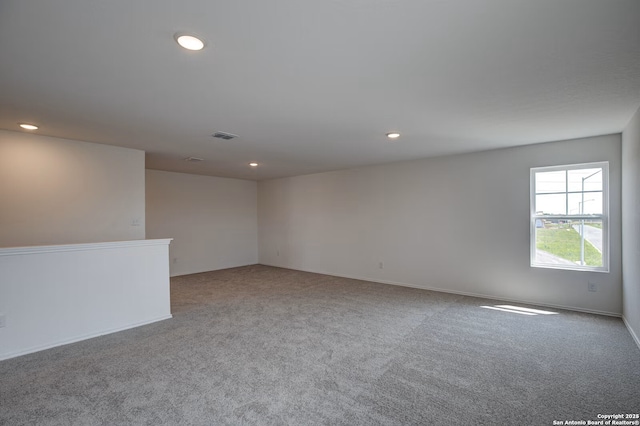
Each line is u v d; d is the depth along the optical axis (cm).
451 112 285
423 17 147
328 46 174
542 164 408
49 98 249
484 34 161
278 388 219
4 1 131
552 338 305
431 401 203
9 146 342
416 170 526
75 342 304
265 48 176
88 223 394
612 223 364
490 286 455
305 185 707
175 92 238
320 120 309
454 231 486
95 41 167
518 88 232
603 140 368
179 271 661
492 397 207
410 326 342
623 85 226
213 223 727
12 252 273
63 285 301
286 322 357
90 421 184
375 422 183
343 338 309
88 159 395
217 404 200
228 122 315
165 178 646
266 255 802
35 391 216
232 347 289
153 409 195
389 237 563
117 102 259
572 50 177
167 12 142
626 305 338
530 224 421
